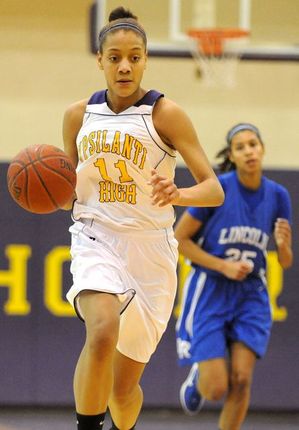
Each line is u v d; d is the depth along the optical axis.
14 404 16.23
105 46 8.72
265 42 20.16
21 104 22.55
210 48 19.66
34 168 8.80
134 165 8.77
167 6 20.23
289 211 13.26
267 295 12.95
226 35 19.67
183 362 12.91
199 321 12.65
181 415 16.27
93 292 8.48
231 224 12.88
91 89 22.62
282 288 16.05
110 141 8.77
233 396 12.32
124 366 9.40
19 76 22.55
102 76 22.62
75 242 9.02
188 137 8.84
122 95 8.73
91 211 9.01
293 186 16.06
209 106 22.59
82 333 16.08
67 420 15.86
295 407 16.11
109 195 8.92
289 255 13.11
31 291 16.08
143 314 9.06
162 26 20.23
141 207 8.91
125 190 8.88
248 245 12.91
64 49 22.61
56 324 16.08
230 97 22.61
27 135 22.55
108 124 8.85
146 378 16.08
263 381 16.11
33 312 16.08
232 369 12.39
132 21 8.79
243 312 12.64
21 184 8.84
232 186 13.01
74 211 9.18
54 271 16.05
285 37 20.31
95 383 8.23
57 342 16.11
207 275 12.84
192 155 8.82
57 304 16.08
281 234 12.98
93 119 8.98
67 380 16.11
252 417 16.20
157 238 9.05
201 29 19.70
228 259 12.91
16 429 15.11
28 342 16.11
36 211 8.98
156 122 8.81
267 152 22.56
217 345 12.34
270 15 20.44
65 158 8.95
